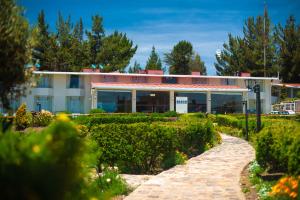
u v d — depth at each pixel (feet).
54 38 232.12
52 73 168.66
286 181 23.59
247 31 255.09
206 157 52.11
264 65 245.04
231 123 107.45
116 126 40.98
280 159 30.48
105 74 175.63
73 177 13.25
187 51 295.89
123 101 170.50
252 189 31.94
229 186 33.37
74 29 247.70
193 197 29.35
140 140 41.78
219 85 188.03
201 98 178.81
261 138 35.42
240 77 187.83
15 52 18.47
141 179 37.60
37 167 10.64
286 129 33.24
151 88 171.32
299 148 25.50
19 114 99.91
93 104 166.09
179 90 174.40
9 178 10.04
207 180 36.04
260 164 36.11
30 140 12.44
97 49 246.47
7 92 19.21
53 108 171.01
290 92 233.96
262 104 190.90
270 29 247.91
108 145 40.40
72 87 173.78
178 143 51.19
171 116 141.69
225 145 68.39
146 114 140.67
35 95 168.76
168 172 40.45
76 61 239.30
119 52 242.78
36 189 10.35
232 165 45.09
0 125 14.52
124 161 41.39
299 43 243.19
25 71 19.81
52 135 13.53
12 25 18.34
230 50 264.11
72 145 13.80
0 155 10.78
